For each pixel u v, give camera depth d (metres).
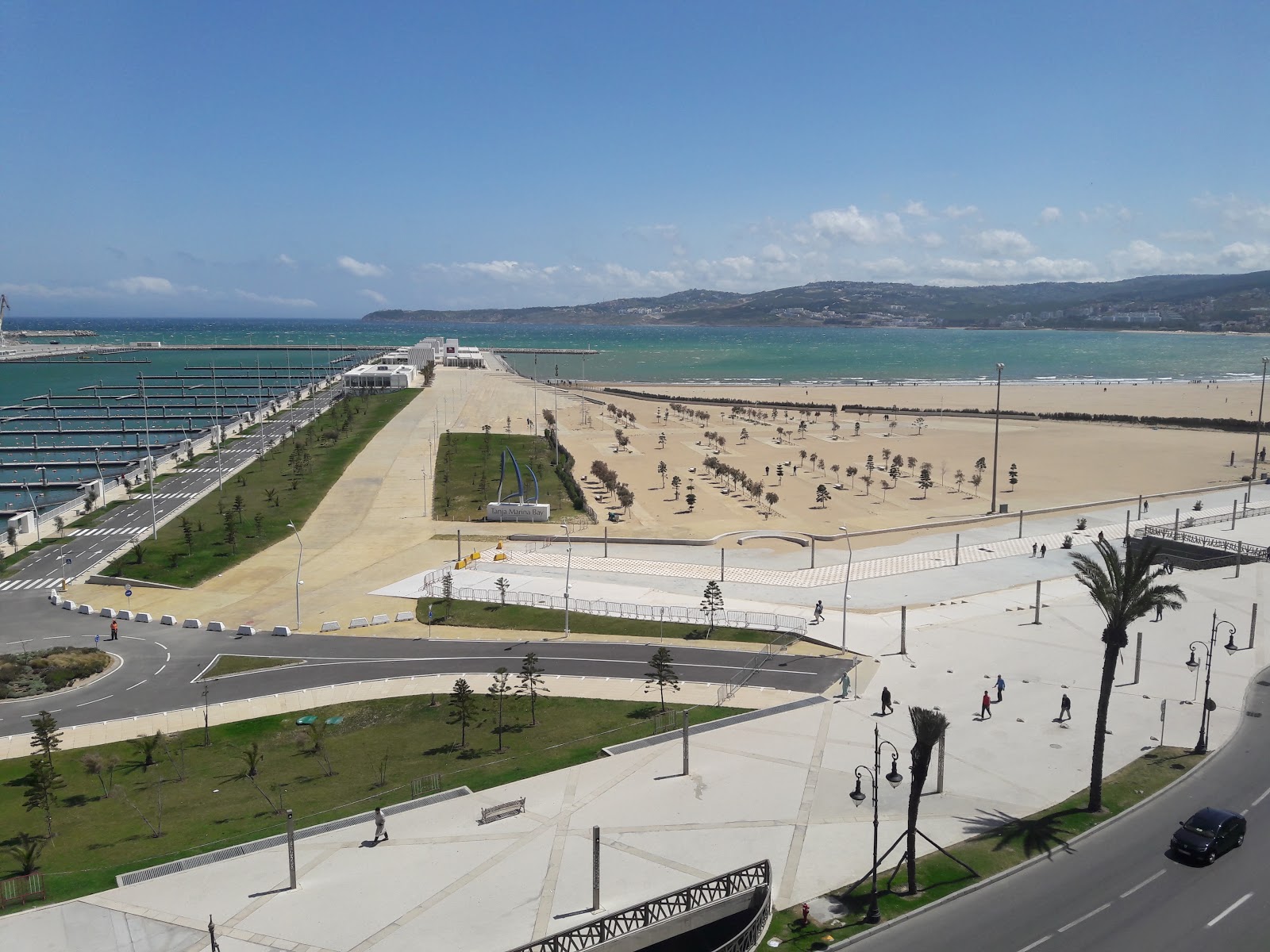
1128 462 190.25
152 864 51.31
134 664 86.50
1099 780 53.59
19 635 94.25
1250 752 61.56
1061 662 79.19
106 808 60.31
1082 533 130.62
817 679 78.88
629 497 148.12
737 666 83.19
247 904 45.34
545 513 141.00
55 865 51.94
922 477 167.50
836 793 56.38
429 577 112.06
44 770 59.34
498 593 105.25
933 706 69.94
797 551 125.50
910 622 92.81
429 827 53.03
